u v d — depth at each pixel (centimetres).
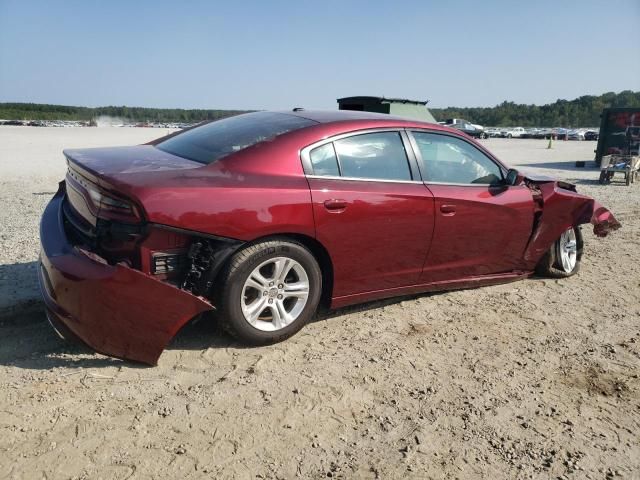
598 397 312
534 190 492
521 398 306
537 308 447
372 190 375
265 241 335
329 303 381
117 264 295
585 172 1697
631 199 1107
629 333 403
